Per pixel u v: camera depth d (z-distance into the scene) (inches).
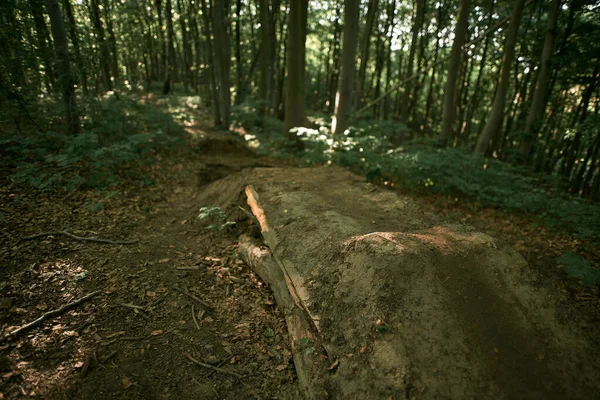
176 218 214.4
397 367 85.5
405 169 289.0
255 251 162.2
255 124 543.8
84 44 268.7
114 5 540.7
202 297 140.9
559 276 185.0
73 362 101.5
